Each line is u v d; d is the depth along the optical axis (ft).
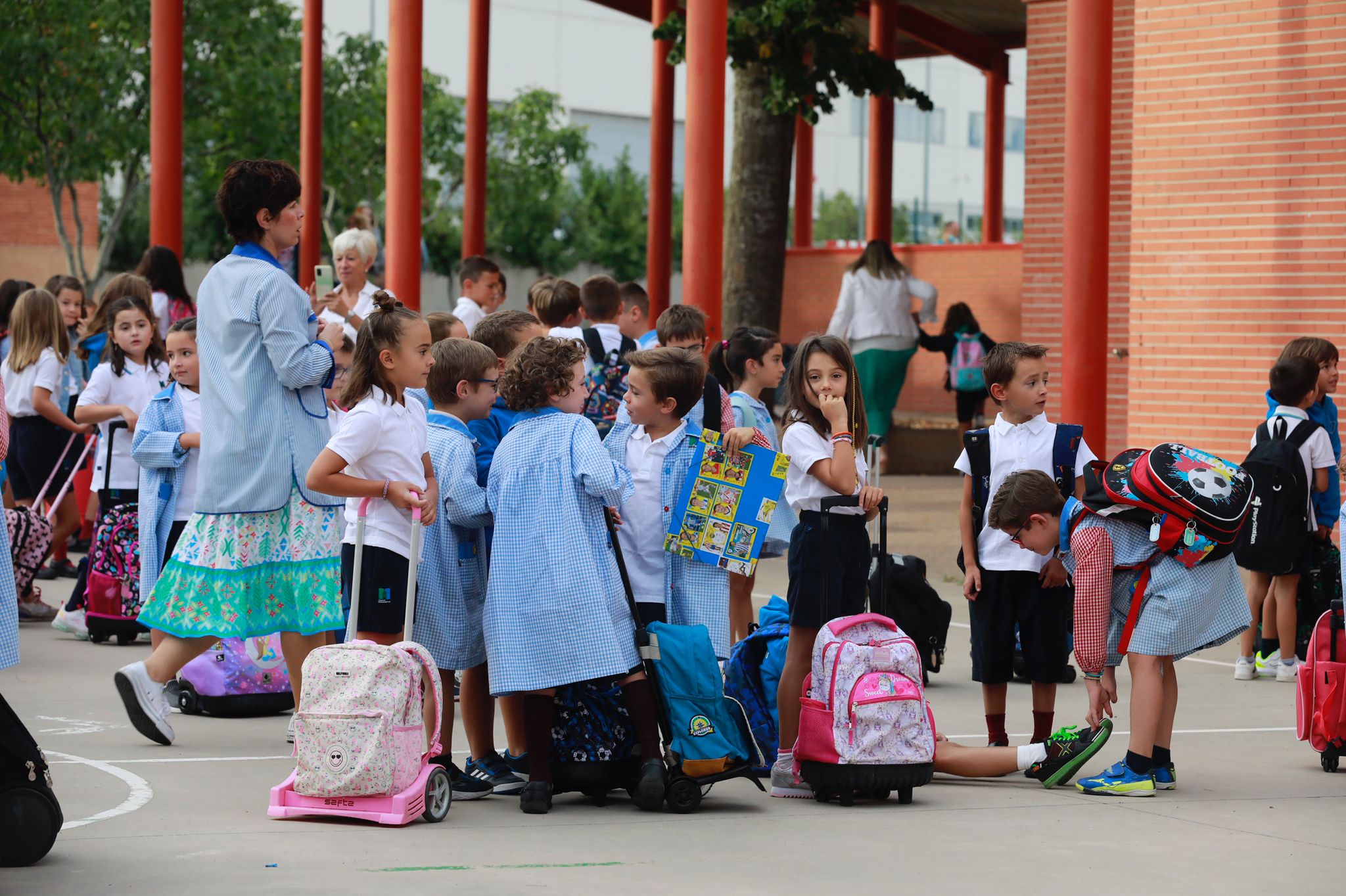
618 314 33.60
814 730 19.84
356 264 33.60
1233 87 39.50
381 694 18.61
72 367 41.27
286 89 103.35
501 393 20.07
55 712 25.67
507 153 141.08
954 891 15.94
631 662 19.34
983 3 81.20
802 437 20.88
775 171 63.10
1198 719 26.32
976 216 199.93
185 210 129.90
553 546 19.20
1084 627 20.44
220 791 20.27
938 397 88.33
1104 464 21.76
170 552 27.20
